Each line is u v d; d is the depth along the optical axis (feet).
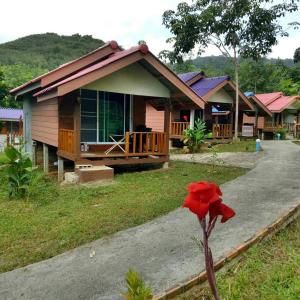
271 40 64.75
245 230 14.10
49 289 10.58
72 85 26.71
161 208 18.71
